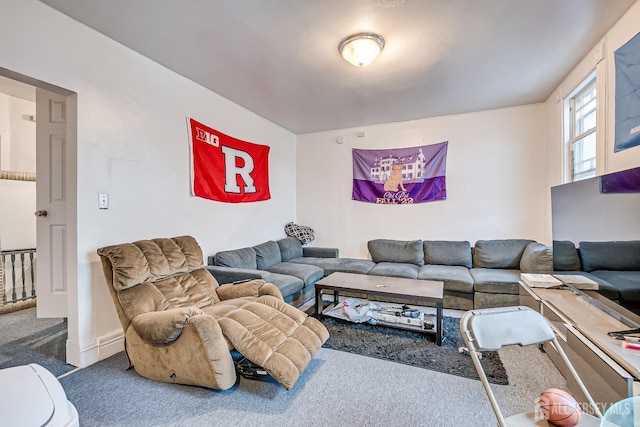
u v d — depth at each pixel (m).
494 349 1.25
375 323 2.75
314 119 4.32
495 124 3.93
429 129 4.26
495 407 1.13
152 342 1.78
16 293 3.53
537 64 2.72
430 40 2.32
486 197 4.00
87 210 2.16
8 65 1.76
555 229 2.48
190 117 3.03
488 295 3.10
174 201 2.86
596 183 1.90
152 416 1.61
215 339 1.74
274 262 3.89
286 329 2.01
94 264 2.20
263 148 4.19
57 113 2.42
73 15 2.02
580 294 2.15
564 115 3.12
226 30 2.19
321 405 1.70
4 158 3.55
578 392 1.64
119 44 2.37
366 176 4.59
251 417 1.60
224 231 3.51
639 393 1.20
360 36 2.23
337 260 4.19
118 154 2.37
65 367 2.10
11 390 0.71
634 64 1.96
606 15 2.05
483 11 1.98
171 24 2.12
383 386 1.88
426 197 4.26
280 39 2.30
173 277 2.33
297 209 5.13
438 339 2.42
